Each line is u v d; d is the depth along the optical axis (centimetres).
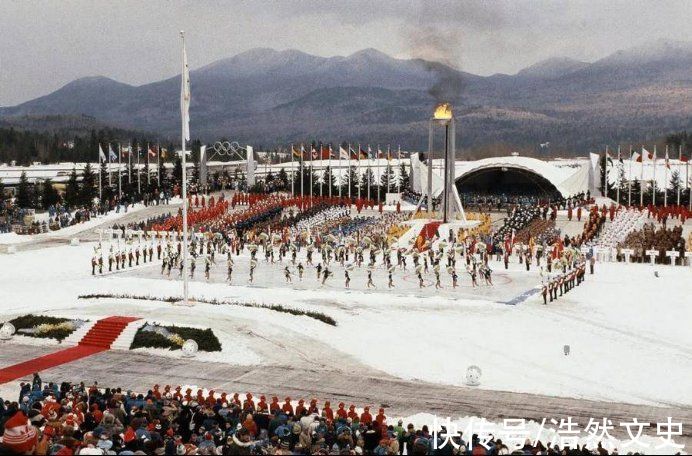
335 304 7294
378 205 15238
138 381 4853
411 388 4691
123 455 2372
